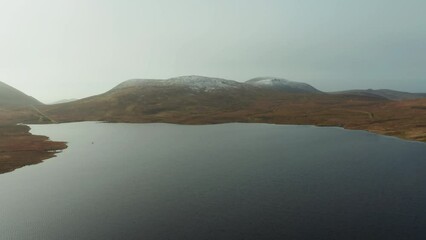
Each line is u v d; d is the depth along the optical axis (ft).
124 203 199.62
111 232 159.22
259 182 236.84
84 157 346.54
